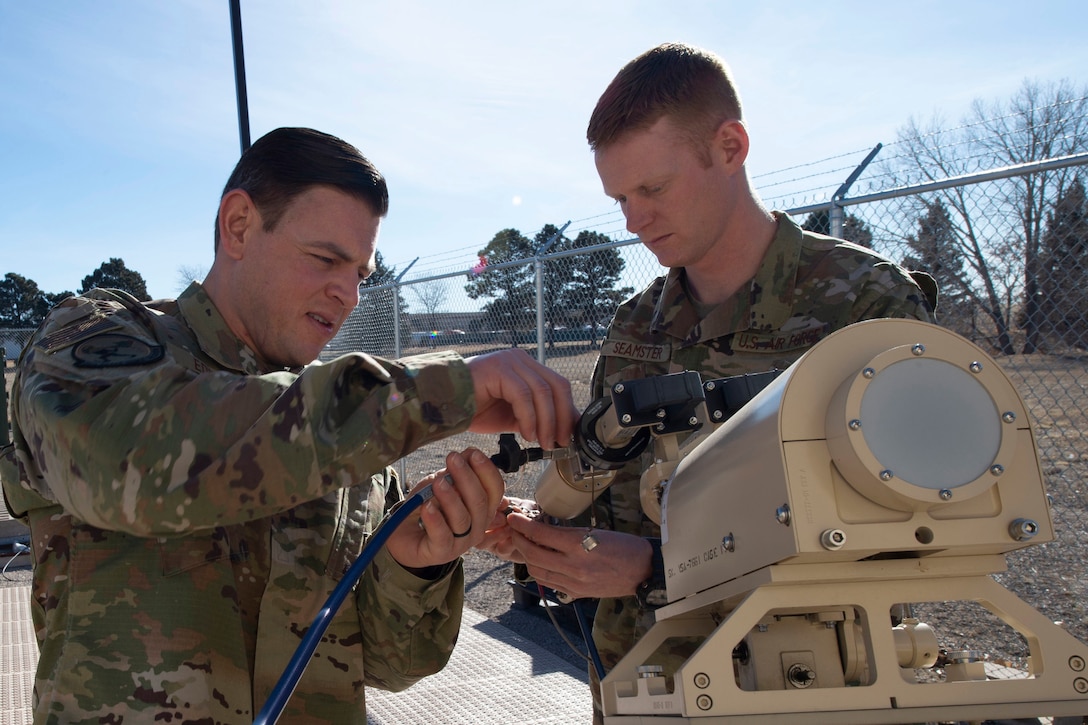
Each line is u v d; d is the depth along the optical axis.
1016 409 1.01
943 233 3.83
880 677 1.01
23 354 1.34
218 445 1.09
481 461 1.30
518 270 6.33
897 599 1.04
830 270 1.84
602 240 5.83
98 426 1.11
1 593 5.36
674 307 2.04
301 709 1.48
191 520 1.08
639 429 1.33
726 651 1.00
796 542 0.96
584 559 1.58
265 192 1.48
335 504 1.59
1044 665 1.02
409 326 7.87
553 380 1.25
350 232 1.50
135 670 1.30
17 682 3.80
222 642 1.38
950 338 1.02
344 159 1.50
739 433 1.11
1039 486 1.01
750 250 1.92
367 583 1.58
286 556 1.49
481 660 4.07
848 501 0.99
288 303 1.52
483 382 1.19
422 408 1.12
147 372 1.17
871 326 1.03
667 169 1.78
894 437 0.96
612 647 1.99
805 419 1.00
